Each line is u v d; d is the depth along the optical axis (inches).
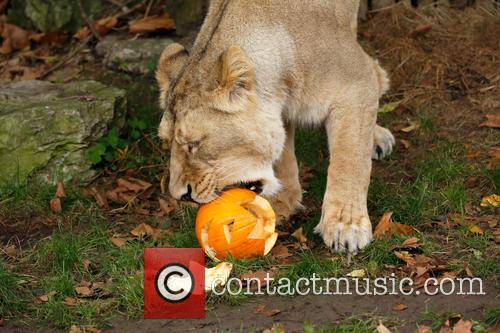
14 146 398.6
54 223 371.6
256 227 305.1
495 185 361.1
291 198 350.0
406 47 460.1
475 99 431.5
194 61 304.0
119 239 343.9
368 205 356.5
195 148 294.8
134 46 478.9
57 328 285.7
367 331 258.8
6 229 369.4
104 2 524.4
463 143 401.4
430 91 440.8
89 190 393.7
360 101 326.3
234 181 302.8
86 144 405.1
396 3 483.8
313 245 327.3
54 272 323.3
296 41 315.9
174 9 497.4
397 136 416.2
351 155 322.3
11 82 452.1
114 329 280.2
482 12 476.4
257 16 310.3
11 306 297.0
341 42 329.1
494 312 262.4
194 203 304.2
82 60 495.8
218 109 293.4
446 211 347.9
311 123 332.8
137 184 396.2
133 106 447.8
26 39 522.9
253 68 296.5
